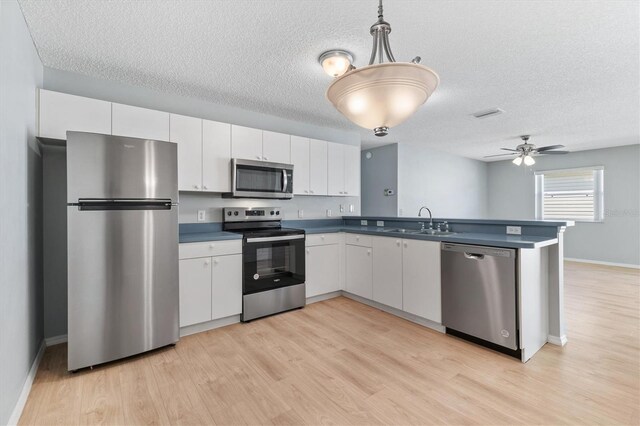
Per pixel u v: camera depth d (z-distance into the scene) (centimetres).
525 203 702
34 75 211
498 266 219
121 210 213
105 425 151
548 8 174
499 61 238
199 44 213
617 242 570
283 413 160
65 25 189
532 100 325
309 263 340
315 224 418
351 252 354
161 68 249
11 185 157
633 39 206
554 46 216
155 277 227
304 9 176
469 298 237
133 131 253
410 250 284
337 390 180
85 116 232
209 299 267
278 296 310
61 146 248
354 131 457
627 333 257
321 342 245
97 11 176
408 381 188
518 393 175
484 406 164
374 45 125
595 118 391
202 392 179
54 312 246
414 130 454
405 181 557
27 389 176
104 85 268
